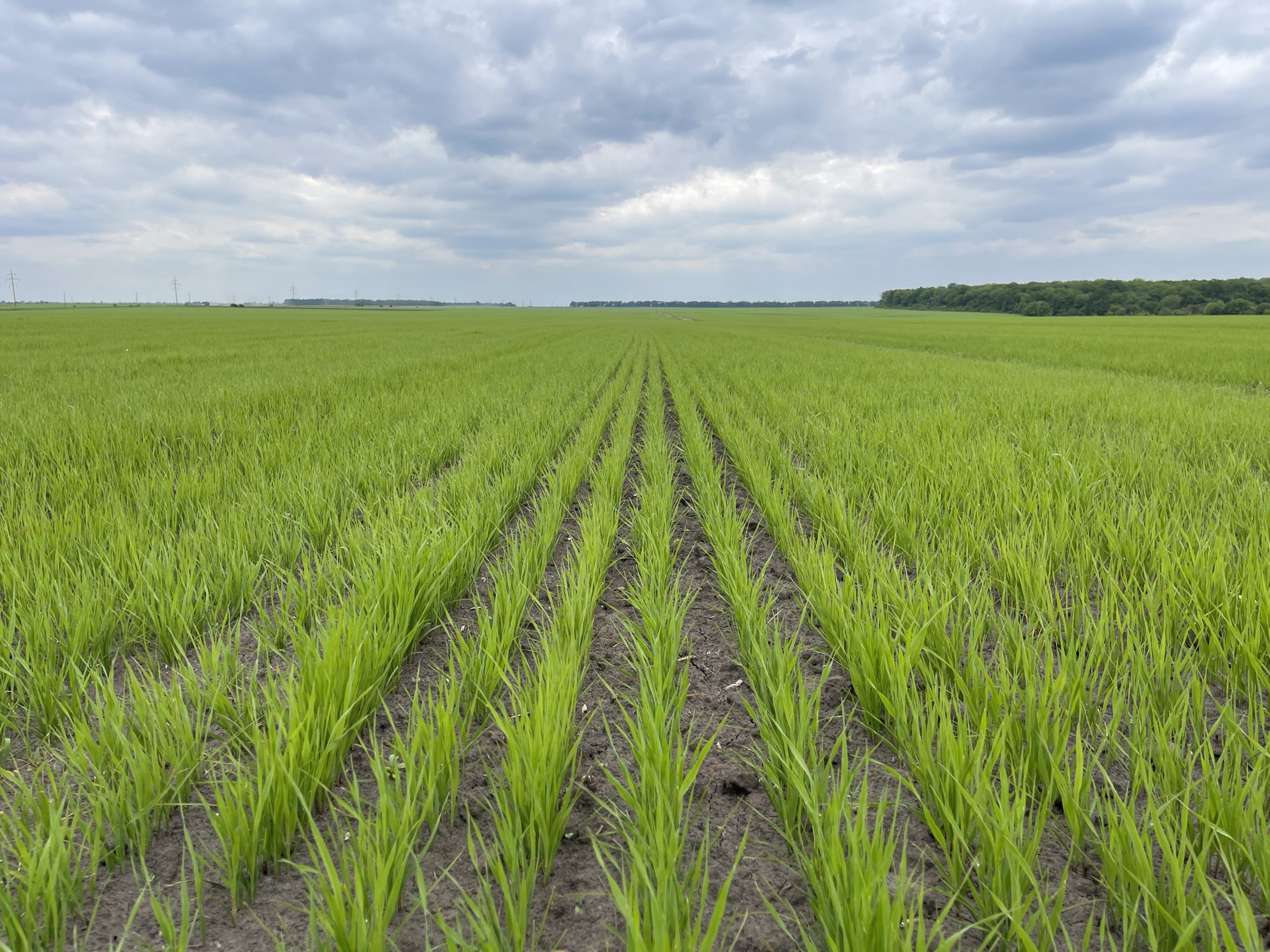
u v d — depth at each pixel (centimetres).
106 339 3111
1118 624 299
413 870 200
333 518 488
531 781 199
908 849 207
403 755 213
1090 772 215
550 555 466
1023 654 268
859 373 1662
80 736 223
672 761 232
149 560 362
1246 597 309
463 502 519
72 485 548
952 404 1051
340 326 5172
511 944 165
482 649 287
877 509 502
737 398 1230
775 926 180
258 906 186
